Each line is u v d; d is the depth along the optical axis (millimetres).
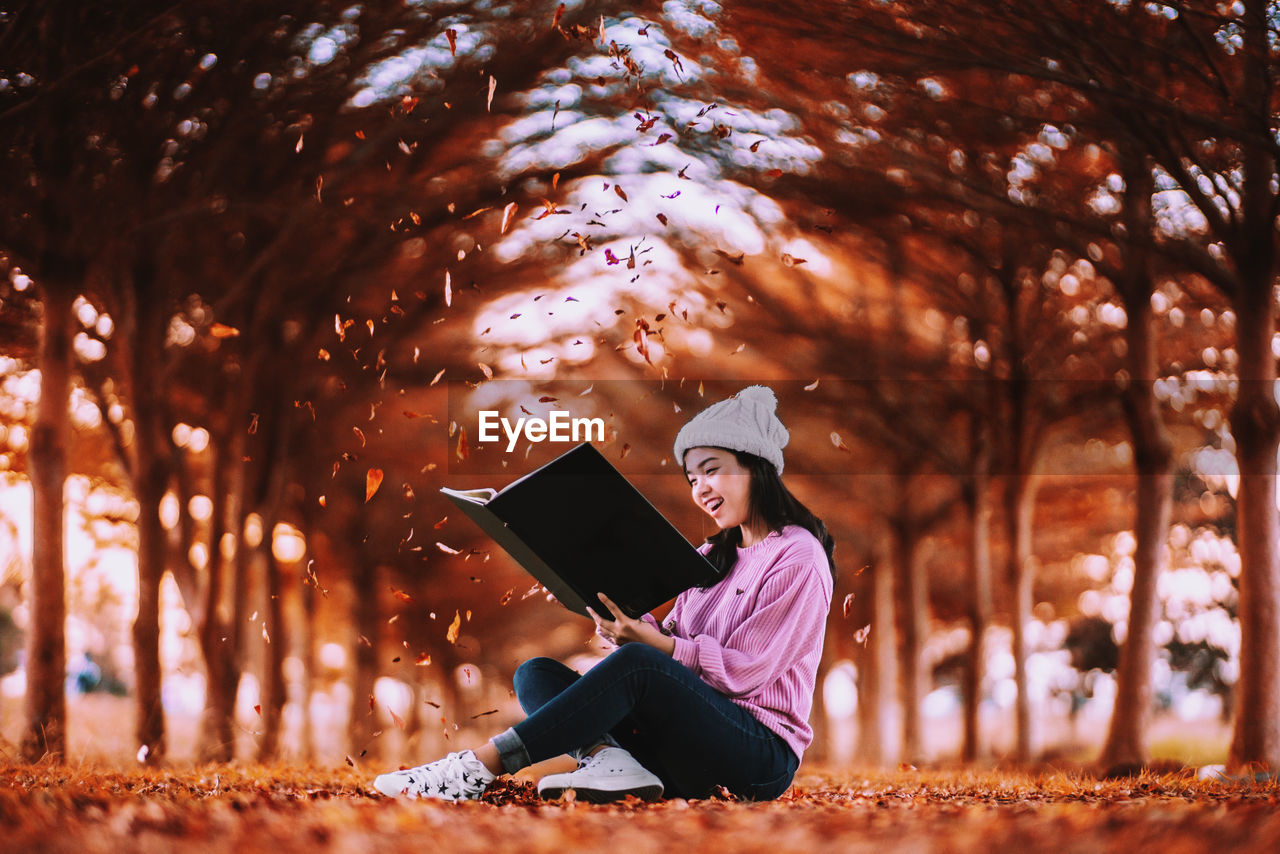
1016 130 10453
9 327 12461
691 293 15320
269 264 12734
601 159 12250
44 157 9219
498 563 23062
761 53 10211
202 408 13898
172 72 9695
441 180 12273
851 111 10898
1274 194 8852
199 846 2535
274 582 14477
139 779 5137
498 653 27891
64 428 9312
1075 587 25688
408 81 10898
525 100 11242
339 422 15672
